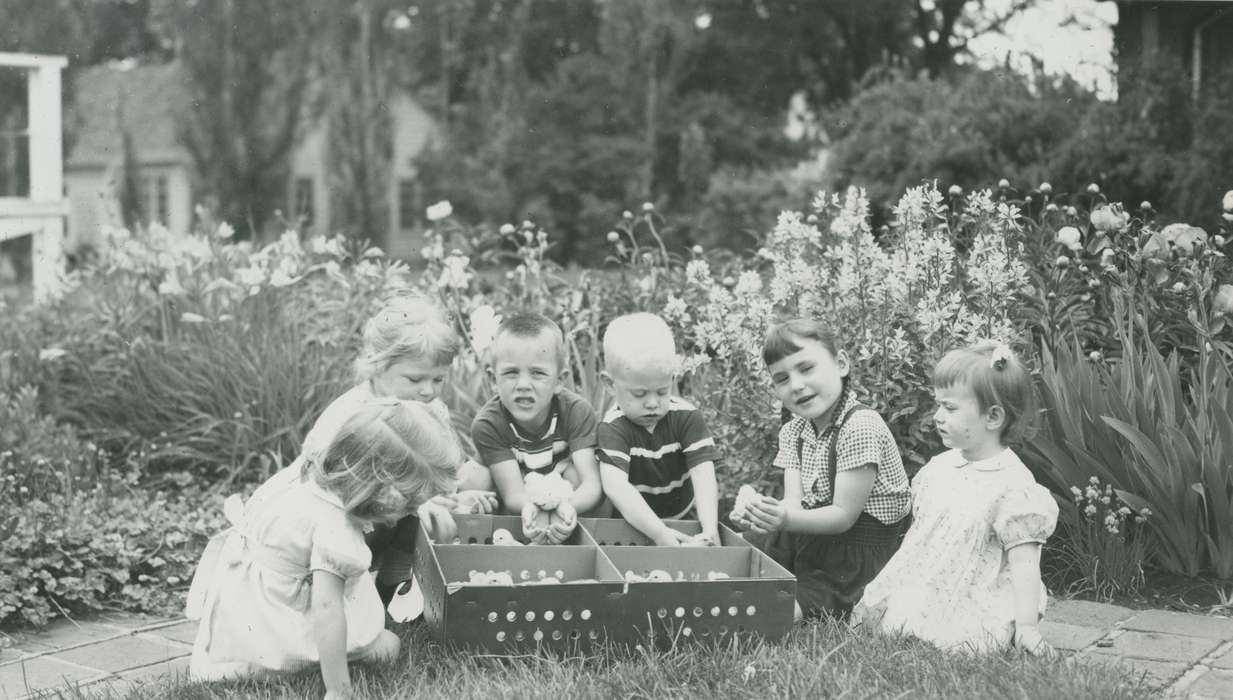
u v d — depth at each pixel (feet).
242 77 83.56
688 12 78.43
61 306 22.93
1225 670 10.73
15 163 72.54
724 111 76.79
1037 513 10.87
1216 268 15.53
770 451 14.71
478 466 13.89
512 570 11.97
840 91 73.72
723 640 10.84
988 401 11.07
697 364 15.51
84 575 13.96
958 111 31.48
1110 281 15.11
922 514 11.65
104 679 11.27
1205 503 13.25
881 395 14.11
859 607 11.81
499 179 80.84
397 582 11.96
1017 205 17.16
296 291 21.94
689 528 13.23
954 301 13.96
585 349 19.30
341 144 83.56
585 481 13.55
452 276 18.49
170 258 22.29
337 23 84.33
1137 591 13.14
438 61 85.87
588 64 81.05
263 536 10.40
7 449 18.03
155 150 90.48
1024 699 9.07
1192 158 24.81
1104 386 14.48
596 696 9.46
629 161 79.00
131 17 87.71
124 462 20.02
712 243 53.06
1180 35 25.88
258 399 19.86
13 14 85.10
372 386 12.12
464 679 9.95
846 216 15.11
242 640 10.35
